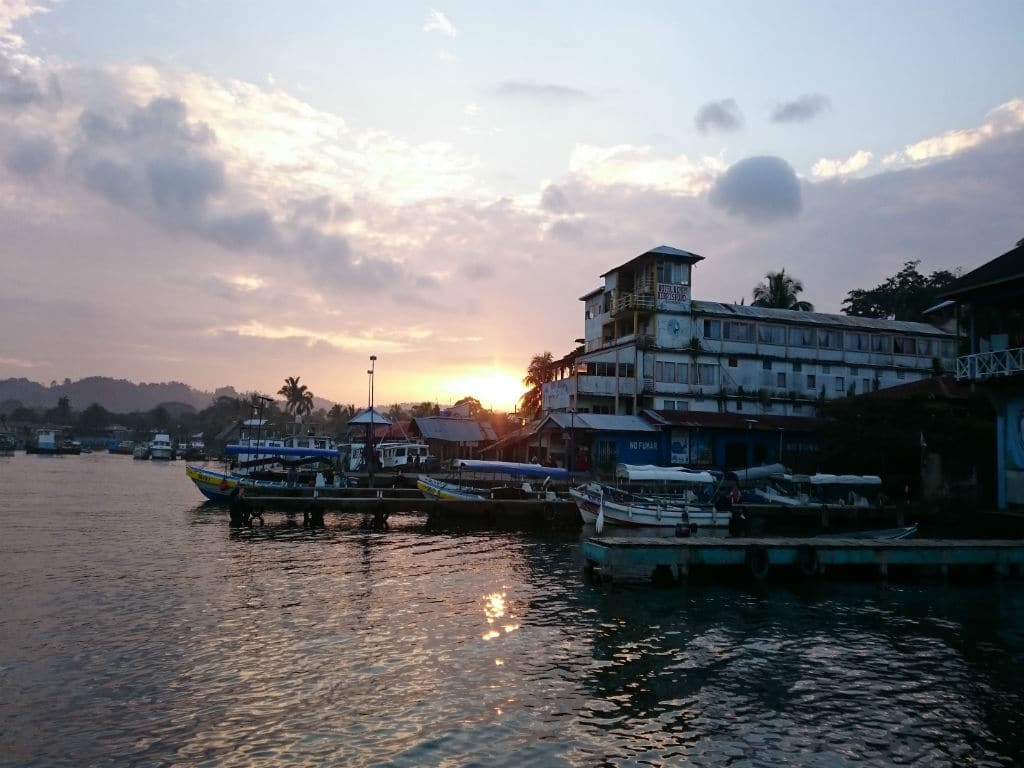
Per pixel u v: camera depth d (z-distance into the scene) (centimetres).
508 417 8169
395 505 3662
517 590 2125
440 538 3266
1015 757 1059
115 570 2300
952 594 2183
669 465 4947
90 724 1113
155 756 1013
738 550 2286
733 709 1223
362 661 1421
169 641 1530
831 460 4300
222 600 1906
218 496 4516
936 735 1131
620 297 5688
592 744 1070
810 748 1077
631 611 1903
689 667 1441
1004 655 1553
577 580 2305
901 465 4234
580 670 1404
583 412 5325
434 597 2000
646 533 3362
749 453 5188
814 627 1777
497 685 1306
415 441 7381
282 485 4328
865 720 1185
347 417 14888
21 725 1108
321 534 3325
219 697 1226
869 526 3697
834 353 5781
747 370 5538
